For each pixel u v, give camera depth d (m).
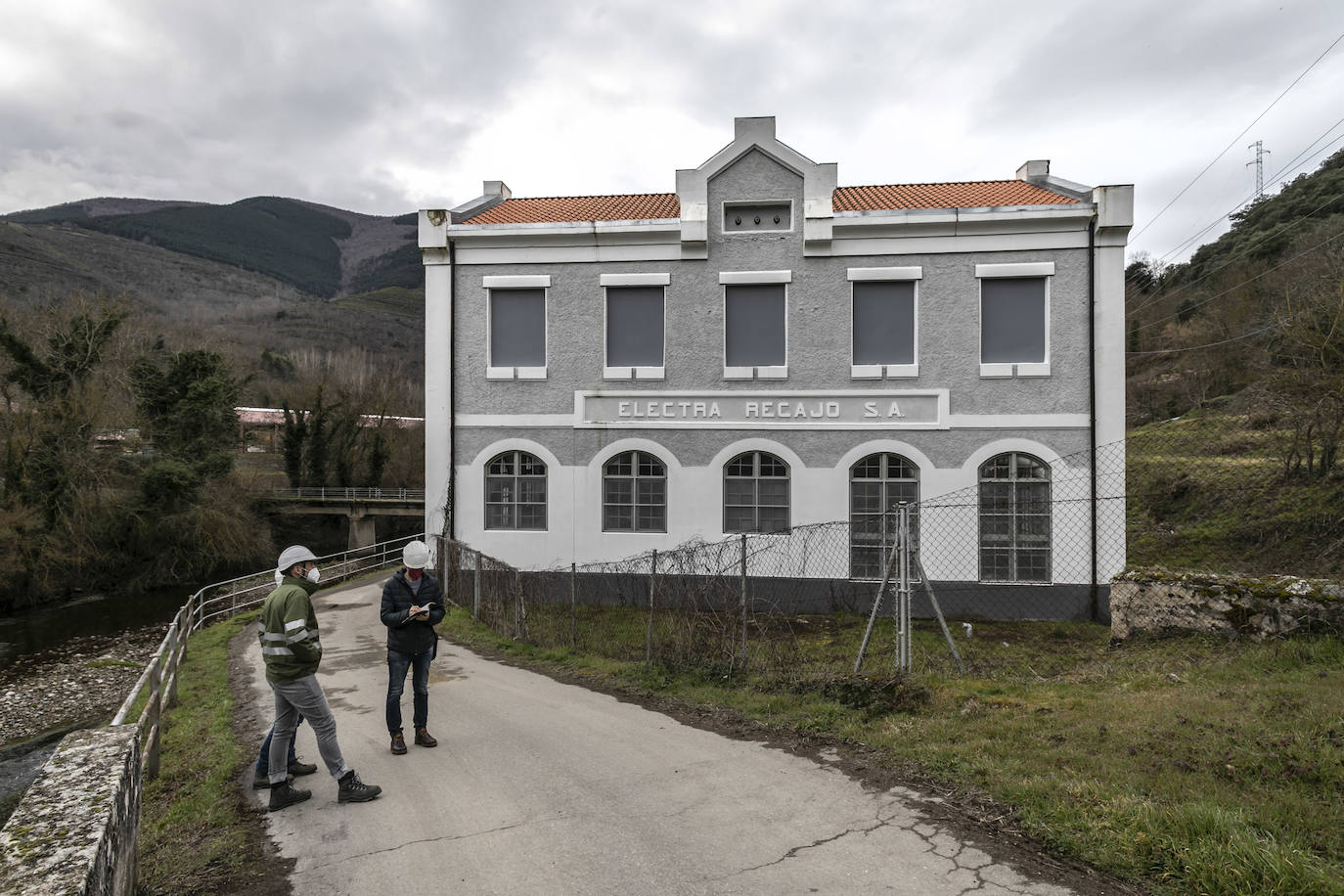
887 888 4.57
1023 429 15.85
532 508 17.42
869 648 11.95
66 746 4.49
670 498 16.78
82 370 33.34
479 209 18.94
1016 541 15.84
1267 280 35.19
